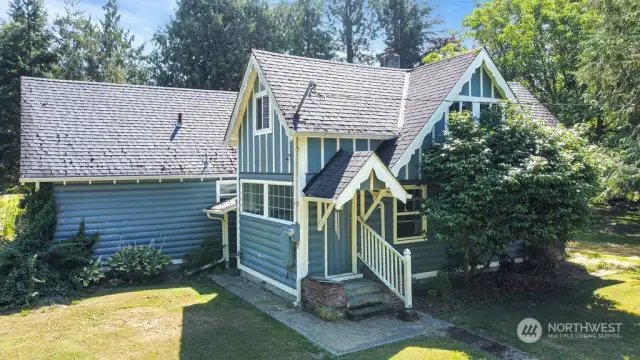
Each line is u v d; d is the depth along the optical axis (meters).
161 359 7.74
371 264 10.70
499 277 12.35
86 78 39.28
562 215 10.15
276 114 11.42
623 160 17.11
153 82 38.56
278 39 38.97
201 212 15.33
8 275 11.20
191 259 14.41
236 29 35.62
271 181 11.75
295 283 10.71
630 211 27.58
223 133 16.89
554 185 9.98
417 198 12.05
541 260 13.27
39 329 9.21
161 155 14.95
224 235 14.93
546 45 27.44
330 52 44.44
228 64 34.66
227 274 14.01
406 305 9.57
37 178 12.50
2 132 32.31
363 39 49.47
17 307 10.59
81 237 13.25
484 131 10.65
